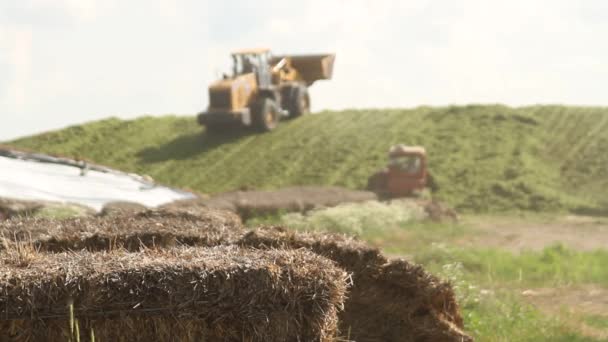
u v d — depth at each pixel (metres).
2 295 3.79
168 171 36.75
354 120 41.50
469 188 30.33
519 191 29.55
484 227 20.98
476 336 7.46
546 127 38.72
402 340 6.11
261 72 38.69
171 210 8.08
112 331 3.91
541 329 8.00
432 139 37.28
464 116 40.53
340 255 6.11
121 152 40.38
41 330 3.83
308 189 22.61
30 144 41.69
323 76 42.06
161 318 3.94
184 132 43.25
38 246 5.96
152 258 4.24
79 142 42.09
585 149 35.50
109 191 18.56
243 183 34.19
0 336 3.79
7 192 15.55
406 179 26.42
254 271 3.99
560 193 29.81
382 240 17.02
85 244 6.10
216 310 3.96
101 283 3.91
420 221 20.39
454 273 10.30
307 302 4.01
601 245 17.78
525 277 12.01
